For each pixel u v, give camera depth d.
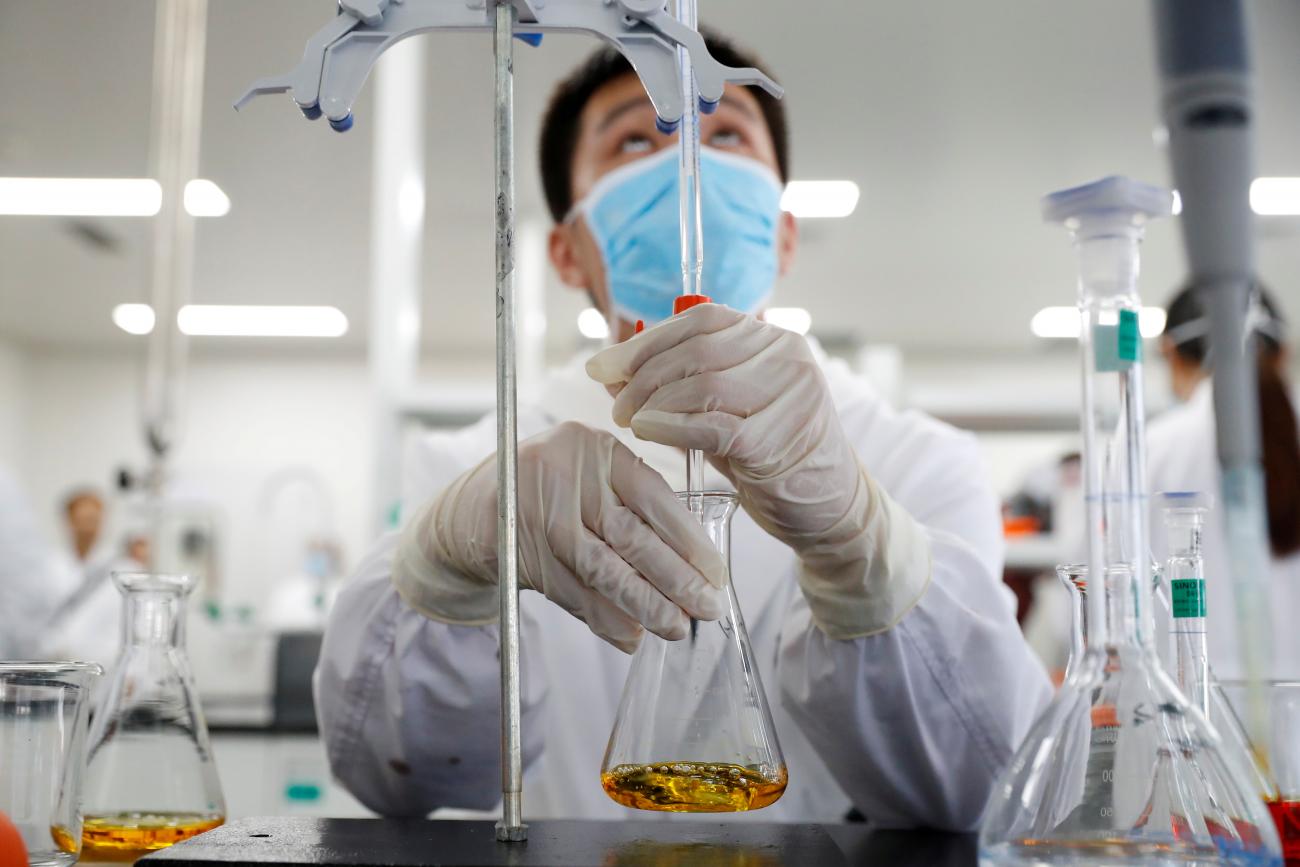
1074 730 0.67
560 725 1.54
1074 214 0.67
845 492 0.96
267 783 2.93
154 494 2.33
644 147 1.58
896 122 5.71
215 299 8.68
